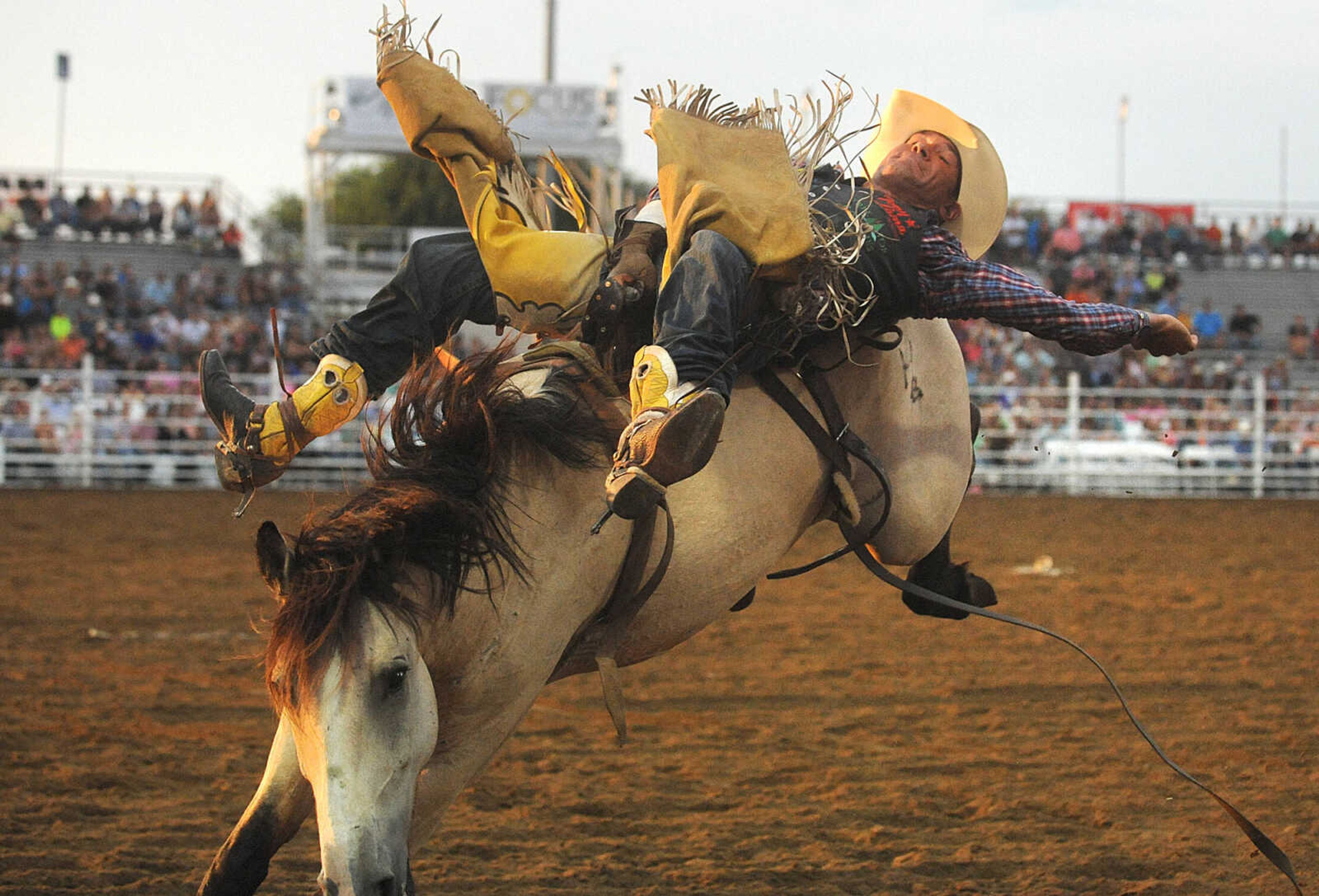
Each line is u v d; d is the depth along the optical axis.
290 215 106.50
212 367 5.96
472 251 6.17
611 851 8.39
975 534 26.52
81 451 36.12
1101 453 37.16
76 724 11.52
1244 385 40.69
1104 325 6.18
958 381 6.82
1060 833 8.70
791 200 5.80
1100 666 6.79
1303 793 9.56
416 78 5.96
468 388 5.50
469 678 5.38
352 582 4.93
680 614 5.93
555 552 5.51
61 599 18.31
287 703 4.95
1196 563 22.73
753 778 10.04
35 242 50.09
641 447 5.18
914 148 6.88
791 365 6.22
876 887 7.72
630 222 6.14
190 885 7.62
